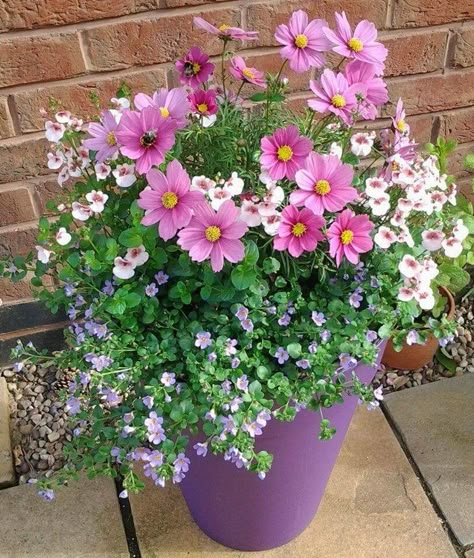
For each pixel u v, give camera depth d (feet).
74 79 4.96
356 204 3.77
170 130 3.24
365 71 3.58
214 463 4.00
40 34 4.68
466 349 6.31
